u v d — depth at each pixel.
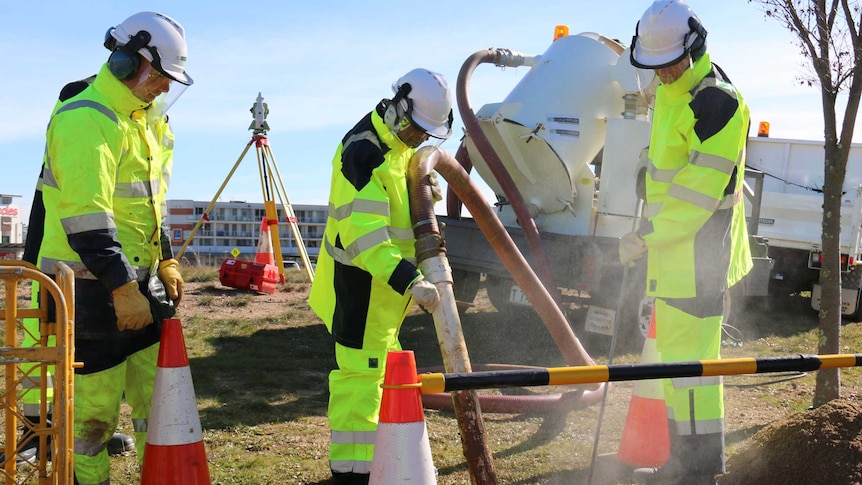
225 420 5.80
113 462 4.84
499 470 4.86
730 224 4.20
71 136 3.46
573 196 9.21
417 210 4.06
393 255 3.85
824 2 5.44
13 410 3.17
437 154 4.41
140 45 3.55
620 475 4.75
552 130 8.95
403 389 3.27
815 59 5.57
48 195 3.69
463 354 3.80
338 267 4.08
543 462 5.01
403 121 4.07
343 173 4.00
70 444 3.13
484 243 9.66
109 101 3.63
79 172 3.44
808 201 12.52
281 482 4.57
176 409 3.64
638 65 4.15
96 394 3.67
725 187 4.09
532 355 8.59
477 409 3.78
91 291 3.62
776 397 6.80
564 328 5.63
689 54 4.09
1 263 3.24
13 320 3.21
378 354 4.08
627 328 8.69
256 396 6.53
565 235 8.75
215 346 8.38
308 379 7.18
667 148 4.24
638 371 3.36
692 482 4.20
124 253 3.76
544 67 9.16
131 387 4.02
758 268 9.98
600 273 8.56
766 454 4.31
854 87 5.61
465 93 8.45
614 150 8.83
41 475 3.17
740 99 4.09
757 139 13.38
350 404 4.04
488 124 9.13
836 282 5.81
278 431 5.58
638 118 9.16
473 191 4.99
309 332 9.30
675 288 4.18
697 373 3.46
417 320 10.91
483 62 8.89
